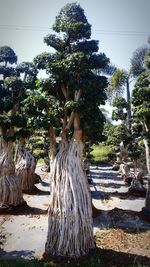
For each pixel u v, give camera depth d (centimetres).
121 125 2162
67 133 1102
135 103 1495
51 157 1087
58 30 1153
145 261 917
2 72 1591
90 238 990
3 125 1495
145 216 1393
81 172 1026
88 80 1064
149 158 1641
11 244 1100
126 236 1143
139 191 1964
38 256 988
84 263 910
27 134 1584
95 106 1151
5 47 1600
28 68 1571
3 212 1475
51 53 1139
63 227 955
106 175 2953
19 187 1570
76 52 1118
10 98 1487
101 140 1472
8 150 1573
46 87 1103
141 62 2656
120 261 920
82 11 1160
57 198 982
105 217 1416
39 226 1295
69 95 1143
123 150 2900
